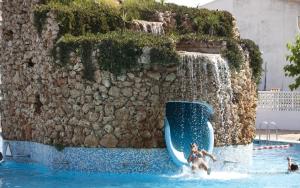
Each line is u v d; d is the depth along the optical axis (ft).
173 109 56.18
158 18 60.29
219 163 52.03
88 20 52.44
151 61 47.62
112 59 47.42
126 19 55.52
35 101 54.90
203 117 52.85
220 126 51.96
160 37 49.75
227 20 64.80
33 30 54.54
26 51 56.29
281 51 118.42
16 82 58.23
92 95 48.21
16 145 58.70
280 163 60.34
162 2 66.69
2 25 60.54
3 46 60.49
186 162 48.67
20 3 57.26
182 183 44.93
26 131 56.80
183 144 53.26
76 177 47.75
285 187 44.04
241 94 54.08
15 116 58.70
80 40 48.34
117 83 47.83
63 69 49.39
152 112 48.42
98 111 48.16
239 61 53.36
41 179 47.14
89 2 57.16
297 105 96.78
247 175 50.14
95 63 47.91
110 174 48.16
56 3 54.24
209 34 62.28
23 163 57.26
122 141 48.14
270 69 119.03
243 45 55.98
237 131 53.88
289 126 96.37
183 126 54.90
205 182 45.60
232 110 53.06
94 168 48.47
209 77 50.39
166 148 49.01
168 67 48.44
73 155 49.26
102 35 49.24
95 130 48.24
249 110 55.88
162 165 48.80
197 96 49.90
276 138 81.76
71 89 49.14
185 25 61.36
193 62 49.47
